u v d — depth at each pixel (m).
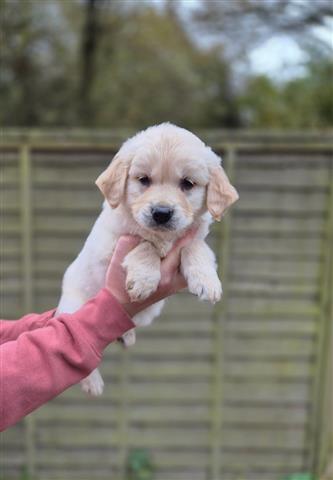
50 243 1.68
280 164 1.64
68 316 0.77
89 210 1.67
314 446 1.79
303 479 1.77
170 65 2.81
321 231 1.68
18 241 1.67
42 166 1.64
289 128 2.82
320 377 1.75
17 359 0.75
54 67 2.63
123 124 2.73
